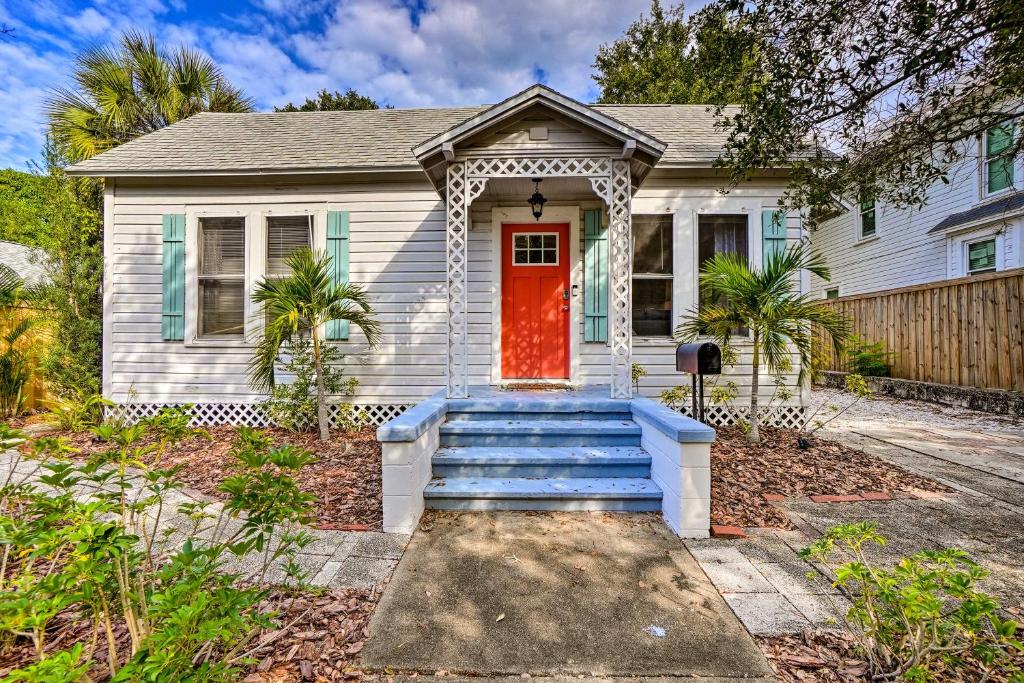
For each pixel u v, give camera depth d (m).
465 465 4.03
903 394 8.60
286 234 6.46
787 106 3.69
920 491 3.92
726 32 3.74
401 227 6.36
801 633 2.20
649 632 2.22
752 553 2.99
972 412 7.16
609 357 6.14
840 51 3.51
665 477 3.58
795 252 5.30
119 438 1.82
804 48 3.53
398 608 2.41
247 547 1.77
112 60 9.81
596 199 6.14
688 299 6.20
